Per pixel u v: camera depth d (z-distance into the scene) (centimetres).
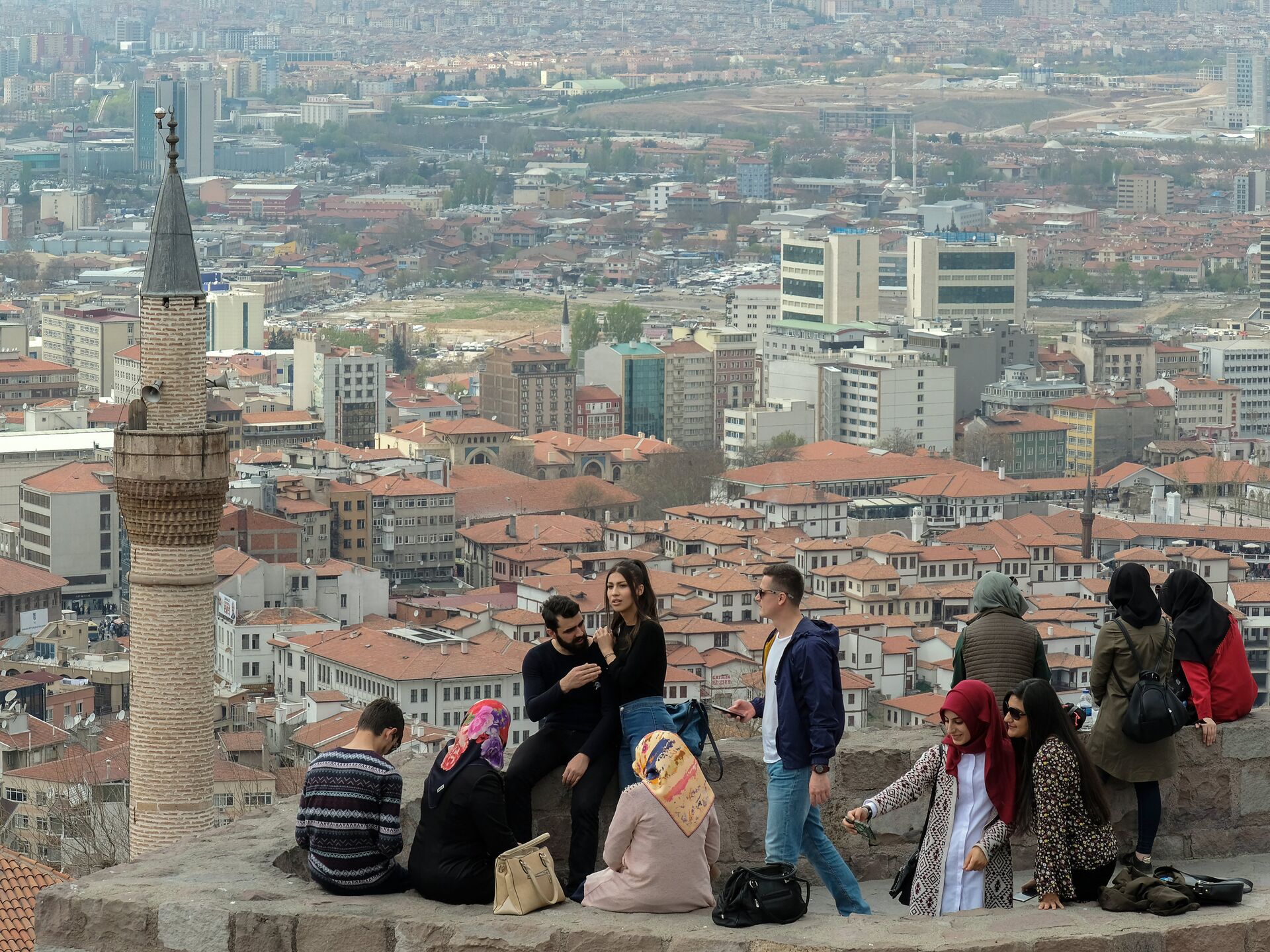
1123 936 3909
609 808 4631
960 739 4500
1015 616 5022
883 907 4853
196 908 4028
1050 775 4447
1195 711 5081
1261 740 5122
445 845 4166
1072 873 4488
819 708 4594
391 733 4281
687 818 4122
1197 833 5106
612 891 4119
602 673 4606
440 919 4012
